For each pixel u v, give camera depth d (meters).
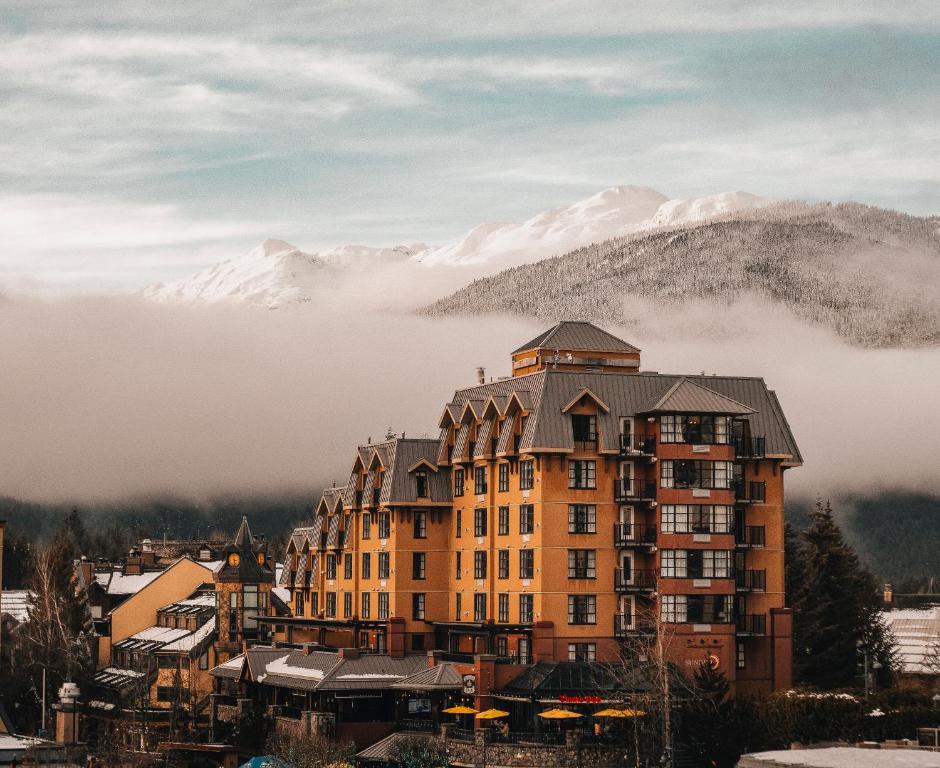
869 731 125.81
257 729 145.50
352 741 135.62
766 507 141.50
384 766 129.88
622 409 138.88
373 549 156.25
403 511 151.50
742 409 137.75
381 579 153.75
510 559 140.62
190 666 174.38
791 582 160.12
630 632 135.62
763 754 91.00
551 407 137.50
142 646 185.12
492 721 131.50
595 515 137.12
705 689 128.12
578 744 123.38
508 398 141.38
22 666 177.00
